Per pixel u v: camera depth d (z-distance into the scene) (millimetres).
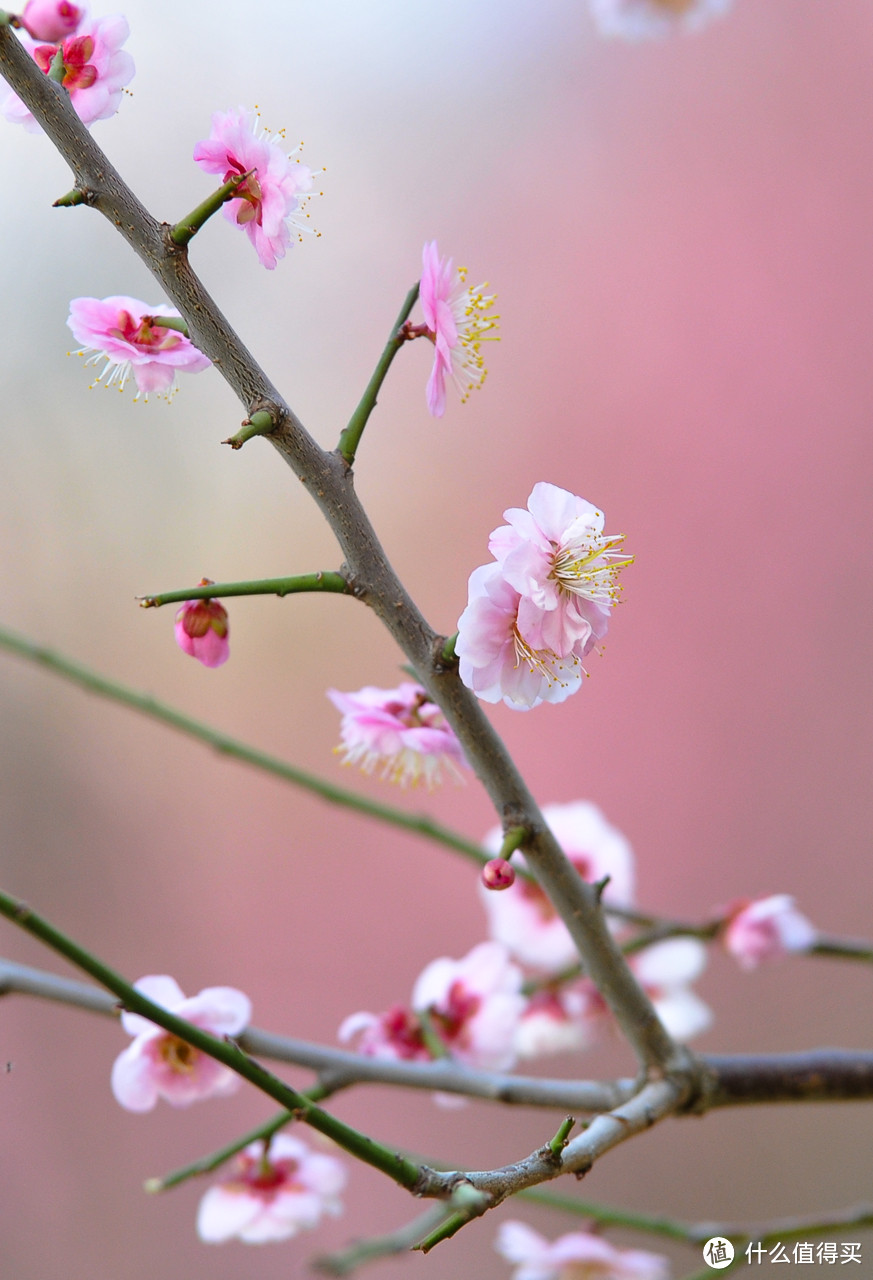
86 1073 1668
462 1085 775
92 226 1760
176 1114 1649
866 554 1878
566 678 730
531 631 722
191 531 1842
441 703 739
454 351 747
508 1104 772
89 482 1785
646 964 875
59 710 1812
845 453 1911
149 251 729
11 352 1743
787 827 1805
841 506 1901
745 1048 1655
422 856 1822
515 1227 841
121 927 1774
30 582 1795
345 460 733
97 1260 1564
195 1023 769
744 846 1811
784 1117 1555
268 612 1894
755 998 1681
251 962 1788
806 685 1858
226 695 1873
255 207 734
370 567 733
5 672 1802
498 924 876
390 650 1904
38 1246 1575
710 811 1829
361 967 1786
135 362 746
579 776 1865
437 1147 1637
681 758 1854
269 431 729
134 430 1796
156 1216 1595
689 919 1787
